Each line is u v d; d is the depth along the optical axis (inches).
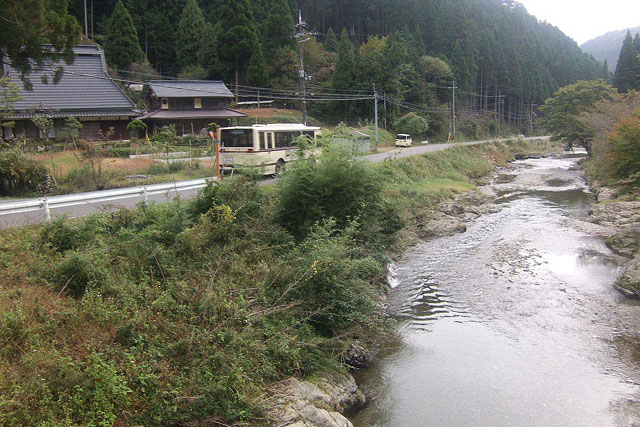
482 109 3496.6
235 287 395.5
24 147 933.8
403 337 481.4
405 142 2182.6
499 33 3814.0
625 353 447.2
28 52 552.4
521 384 398.3
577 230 893.2
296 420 299.9
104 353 283.0
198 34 2292.1
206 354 310.0
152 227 445.4
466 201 1165.1
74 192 765.3
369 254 539.5
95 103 1475.1
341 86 2410.2
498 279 641.0
